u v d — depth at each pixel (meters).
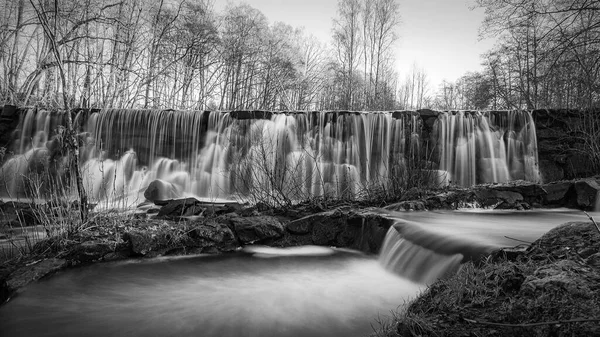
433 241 5.74
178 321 4.25
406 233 6.40
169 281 5.62
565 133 12.42
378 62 30.56
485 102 25.22
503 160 12.69
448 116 12.95
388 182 10.89
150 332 3.97
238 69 28.34
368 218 7.47
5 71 18.80
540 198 9.52
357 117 13.22
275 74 30.16
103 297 4.96
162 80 25.34
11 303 4.70
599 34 7.27
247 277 5.84
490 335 2.68
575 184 9.42
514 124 12.83
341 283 5.53
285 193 10.65
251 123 13.61
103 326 4.14
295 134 13.37
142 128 14.03
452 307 3.17
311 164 12.90
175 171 13.74
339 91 32.19
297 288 5.32
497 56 21.42
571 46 7.34
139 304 4.74
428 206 8.91
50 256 5.86
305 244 7.69
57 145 13.84
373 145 13.02
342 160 13.08
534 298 2.86
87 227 6.77
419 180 10.61
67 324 4.19
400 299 4.82
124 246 6.46
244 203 10.15
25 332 4.04
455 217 7.80
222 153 13.54
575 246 3.50
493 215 8.19
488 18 8.16
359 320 4.20
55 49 7.12
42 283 5.24
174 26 24.34
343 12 31.33
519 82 21.38
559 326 2.50
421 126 12.91
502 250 4.13
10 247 6.53
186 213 8.84
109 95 20.31
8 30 18.78
